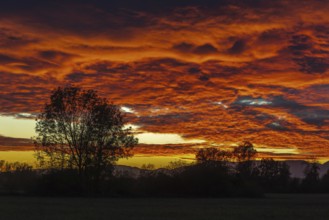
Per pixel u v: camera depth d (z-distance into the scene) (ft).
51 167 276.21
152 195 301.02
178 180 310.04
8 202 201.05
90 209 160.66
